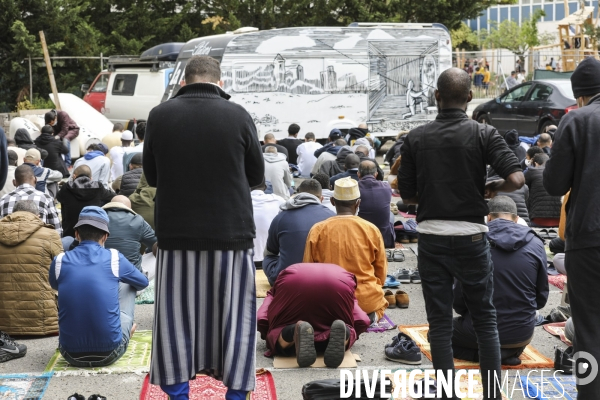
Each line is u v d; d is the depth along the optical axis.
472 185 4.52
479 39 48.28
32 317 6.55
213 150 4.12
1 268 6.54
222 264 4.12
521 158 12.49
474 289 4.58
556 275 8.62
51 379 5.63
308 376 5.63
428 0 29.69
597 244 4.29
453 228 4.51
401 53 19.45
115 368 5.81
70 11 27.05
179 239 4.11
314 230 6.62
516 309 5.71
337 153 13.85
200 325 4.18
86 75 29.09
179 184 4.13
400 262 9.47
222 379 4.22
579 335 4.36
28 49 26.00
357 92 18.97
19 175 8.55
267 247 7.32
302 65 18.23
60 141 16.23
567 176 4.41
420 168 4.61
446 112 4.61
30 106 25.75
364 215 9.52
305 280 5.89
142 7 29.39
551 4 53.41
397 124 19.62
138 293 7.93
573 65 31.97
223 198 4.13
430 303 4.64
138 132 13.73
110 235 7.44
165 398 5.20
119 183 11.02
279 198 9.07
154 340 4.18
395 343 6.11
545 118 19.95
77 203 8.73
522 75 32.44
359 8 29.41
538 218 11.15
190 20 30.72
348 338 5.93
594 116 4.37
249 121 4.23
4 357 6.05
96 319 5.72
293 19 29.66
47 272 6.60
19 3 26.70
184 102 4.19
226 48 17.41
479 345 4.64
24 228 6.57
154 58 21.22
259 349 6.32
